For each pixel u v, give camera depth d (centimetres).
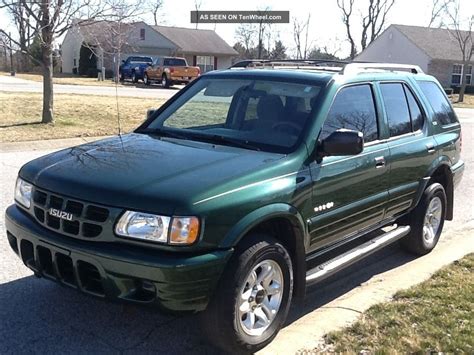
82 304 441
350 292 505
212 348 386
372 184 484
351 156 453
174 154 402
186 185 346
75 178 363
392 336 400
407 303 460
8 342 380
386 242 527
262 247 362
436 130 606
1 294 452
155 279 325
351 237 488
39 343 381
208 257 334
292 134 427
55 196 362
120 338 394
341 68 512
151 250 332
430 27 5519
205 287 336
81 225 346
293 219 390
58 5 1420
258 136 436
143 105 2062
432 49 5244
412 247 598
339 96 463
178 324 417
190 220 329
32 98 1972
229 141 436
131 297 335
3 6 1366
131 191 341
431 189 592
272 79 483
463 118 2602
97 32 1833
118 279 333
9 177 877
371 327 414
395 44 5481
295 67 541
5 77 4022
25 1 1370
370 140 492
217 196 343
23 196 398
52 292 459
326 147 412
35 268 379
